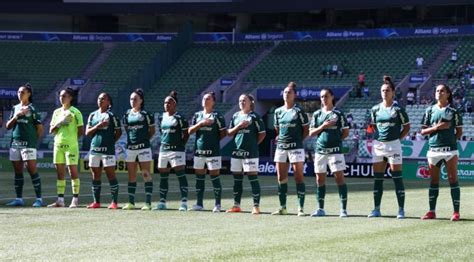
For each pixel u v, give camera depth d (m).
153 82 52.50
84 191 23.81
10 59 55.41
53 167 42.56
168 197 20.92
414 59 49.12
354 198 21.05
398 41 51.50
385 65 49.47
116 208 16.78
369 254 9.68
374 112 15.10
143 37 56.50
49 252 9.76
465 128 42.62
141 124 16.58
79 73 54.16
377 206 15.15
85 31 58.94
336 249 10.11
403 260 9.22
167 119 16.53
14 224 13.16
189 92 51.19
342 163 15.10
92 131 16.81
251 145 15.80
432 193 14.62
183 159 16.52
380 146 14.94
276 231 12.22
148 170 16.67
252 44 54.88
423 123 14.64
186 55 55.03
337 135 15.13
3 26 58.75
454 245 10.57
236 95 50.31
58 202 17.39
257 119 15.84
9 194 21.97
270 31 56.28
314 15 55.50
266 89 48.91
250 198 20.78
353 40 52.72
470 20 51.22
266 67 52.12
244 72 52.06
